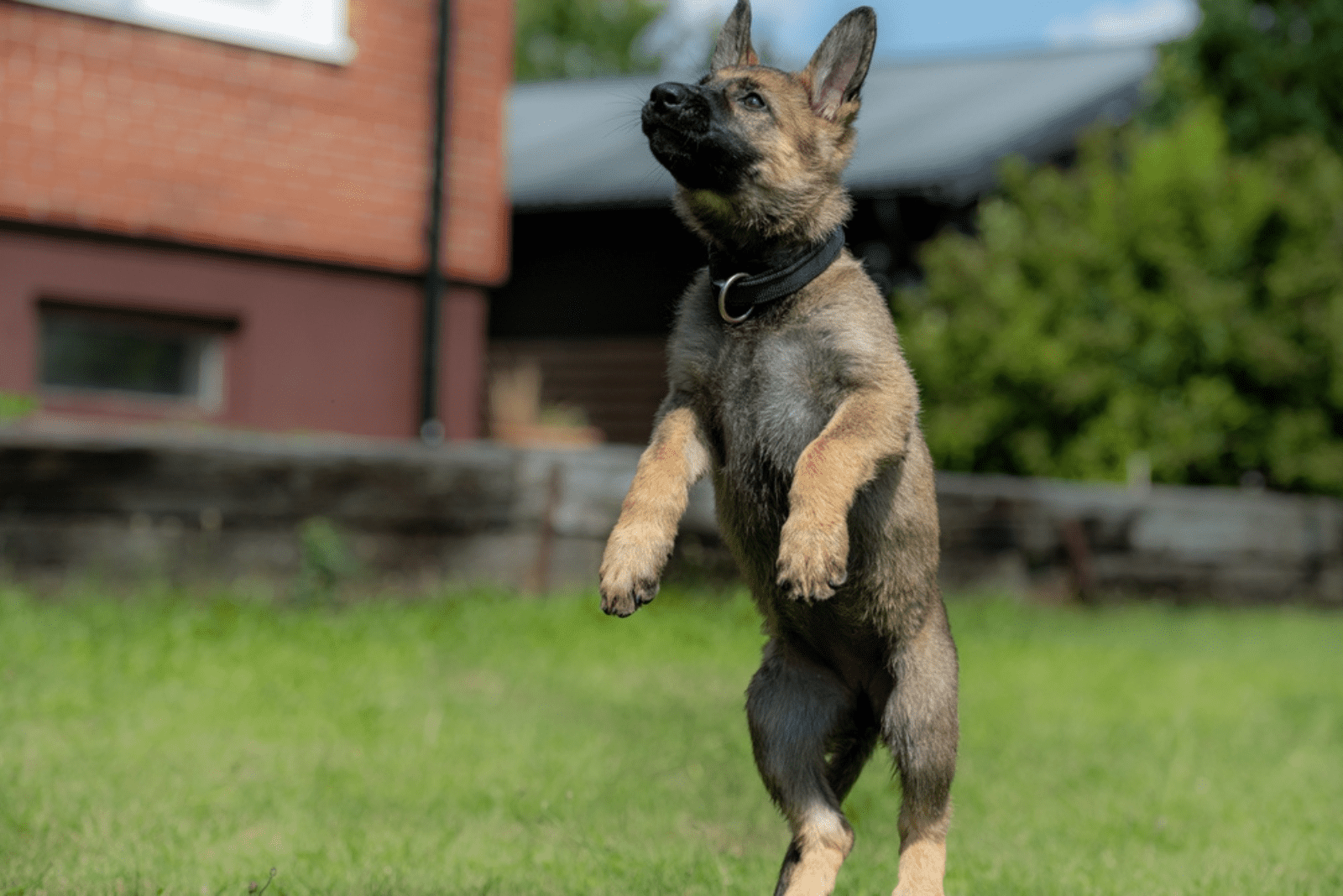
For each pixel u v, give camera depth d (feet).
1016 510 58.03
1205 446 69.67
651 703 34.55
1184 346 70.79
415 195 55.31
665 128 20.08
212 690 31.99
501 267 57.41
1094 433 69.05
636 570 18.52
